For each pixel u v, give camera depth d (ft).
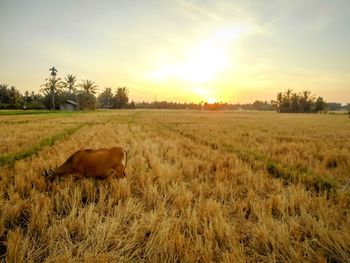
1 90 285.64
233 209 15.26
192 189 18.43
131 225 13.00
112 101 462.60
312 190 18.63
